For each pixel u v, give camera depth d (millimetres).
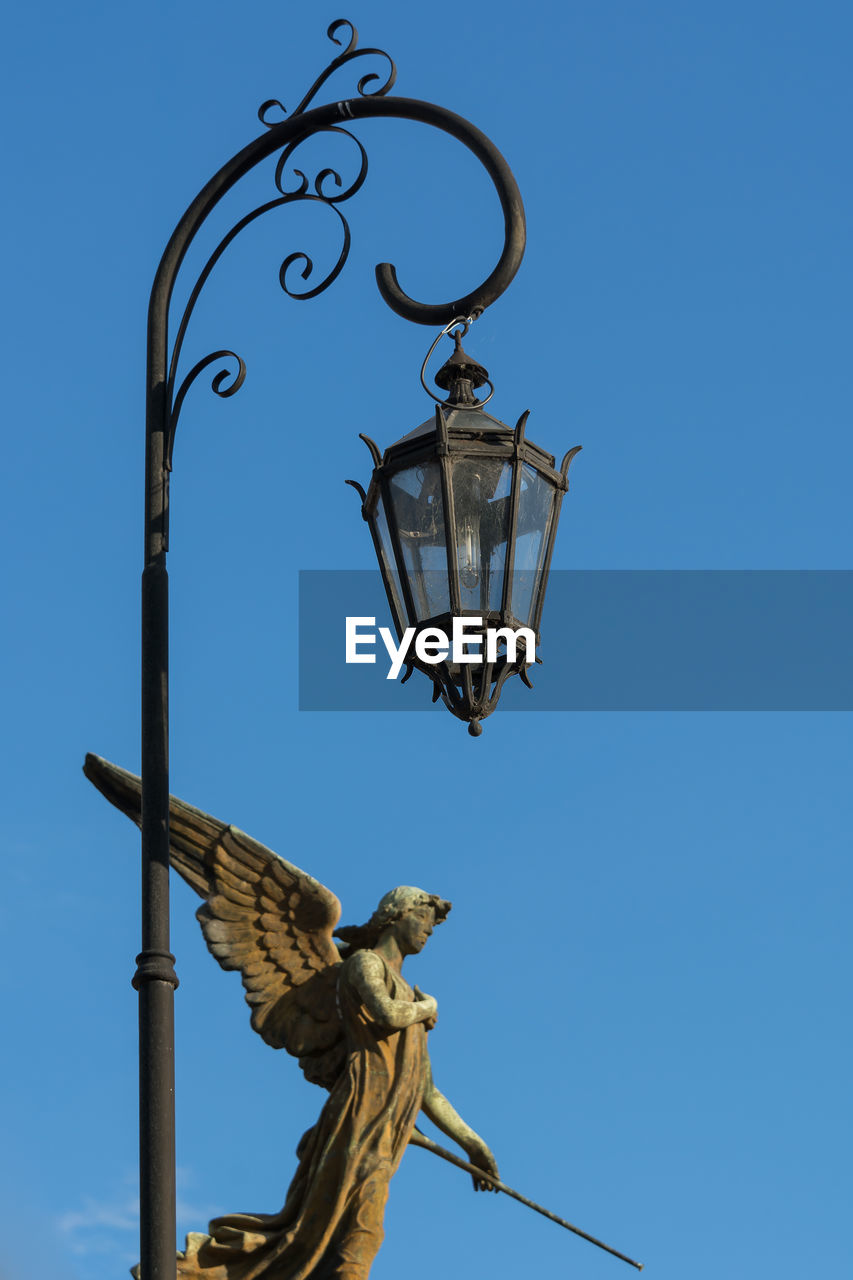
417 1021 12516
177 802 13203
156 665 11945
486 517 12172
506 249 12977
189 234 12906
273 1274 12188
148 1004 11242
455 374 12898
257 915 12984
